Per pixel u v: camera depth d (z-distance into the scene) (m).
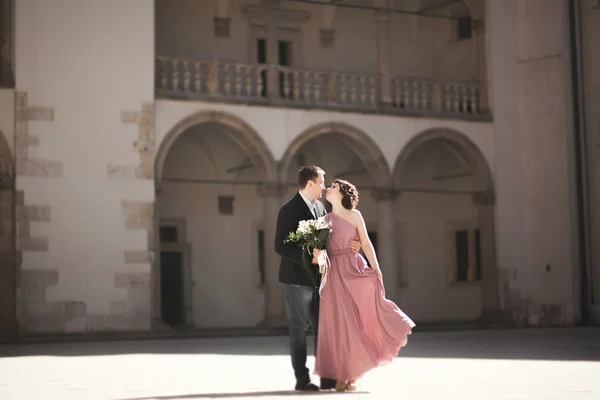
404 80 30.67
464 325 30.48
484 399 9.34
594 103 30.62
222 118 27.58
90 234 25.20
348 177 34.50
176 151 31.89
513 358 15.87
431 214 35.44
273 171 28.33
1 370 14.11
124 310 25.44
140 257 25.72
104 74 25.66
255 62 32.38
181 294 31.83
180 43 31.33
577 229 30.52
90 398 9.92
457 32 34.53
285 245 10.62
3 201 24.50
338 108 29.34
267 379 12.24
